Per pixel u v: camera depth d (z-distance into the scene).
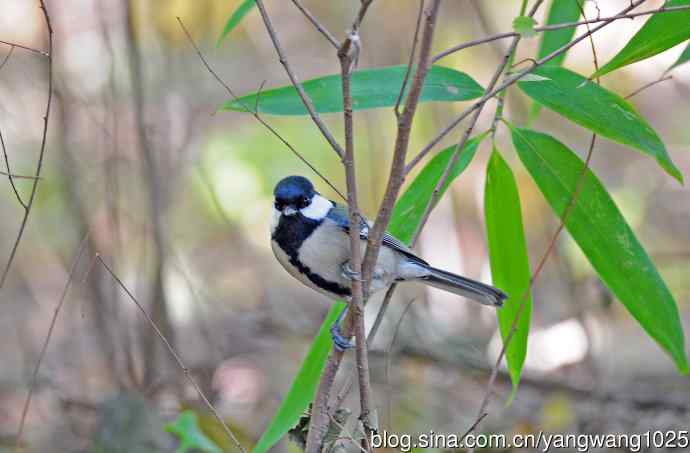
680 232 15.38
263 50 15.62
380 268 7.80
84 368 11.78
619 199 15.07
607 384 11.65
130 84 12.11
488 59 14.39
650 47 6.76
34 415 11.60
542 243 13.96
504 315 7.94
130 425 10.19
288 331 13.23
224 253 15.08
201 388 11.21
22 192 13.14
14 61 12.73
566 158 7.23
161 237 11.45
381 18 14.27
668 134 16.33
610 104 6.74
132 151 12.37
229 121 15.55
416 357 12.16
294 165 14.90
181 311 13.29
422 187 7.68
